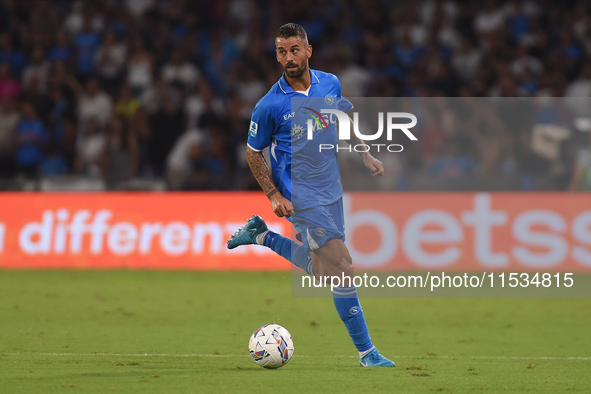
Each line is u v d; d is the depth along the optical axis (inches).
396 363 780.6
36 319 1099.3
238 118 2242.9
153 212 1772.9
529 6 2551.7
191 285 1512.1
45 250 1770.4
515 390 636.7
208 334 987.3
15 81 2421.3
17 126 2257.6
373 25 2573.8
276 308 1250.0
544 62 2389.3
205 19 2637.8
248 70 2395.4
